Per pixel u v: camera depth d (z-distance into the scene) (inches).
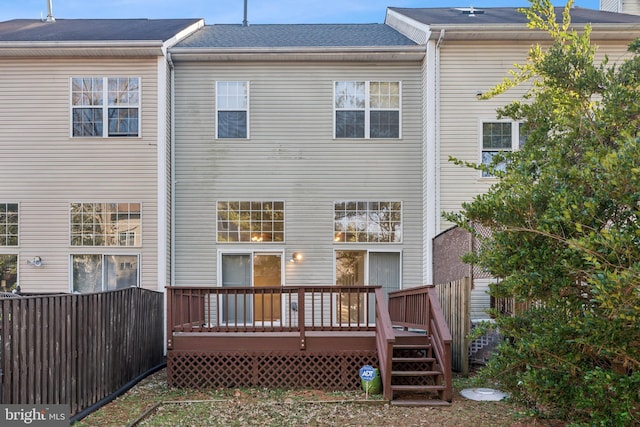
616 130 145.6
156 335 332.2
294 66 386.3
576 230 118.2
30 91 373.4
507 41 366.0
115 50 364.2
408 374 241.6
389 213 380.8
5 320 160.6
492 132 366.3
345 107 385.4
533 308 160.7
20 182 370.3
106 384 234.8
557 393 139.3
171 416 209.8
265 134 383.6
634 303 100.6
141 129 370.9
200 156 382.3
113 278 367.2
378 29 476.7
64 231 368.2
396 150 383.2
